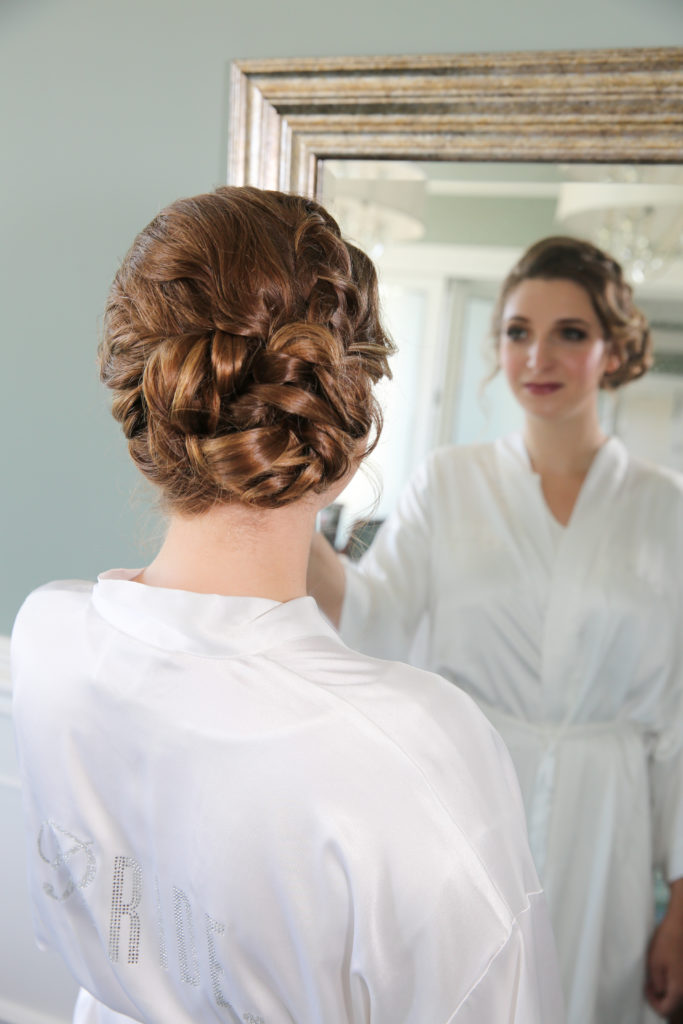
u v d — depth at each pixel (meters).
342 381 0.47
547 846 1.03
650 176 0.90
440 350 1.01
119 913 0.50
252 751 0.42
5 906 1.32
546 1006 0.49
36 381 1.21
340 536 1.07
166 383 0.43
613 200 0.92
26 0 1.12
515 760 1.04
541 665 1.02
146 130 1.10
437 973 0.41
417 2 0.97
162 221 0.47
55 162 1.14
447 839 0.41
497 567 1.03
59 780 0.49
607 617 1.00
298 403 0.44
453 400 1.01
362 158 0.99
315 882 0.41
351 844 0.40
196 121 1.07
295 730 0.42
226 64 1.05
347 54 1.00
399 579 1.06
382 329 0.54
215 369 0.43
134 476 1.19
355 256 0.52
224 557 0.47
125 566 1.22
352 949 0.42
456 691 0.47
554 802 1.02
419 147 0.96
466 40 0.96
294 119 0.99
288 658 0.44
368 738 0.42
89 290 1.16
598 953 1.03
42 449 1.23
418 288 1.00
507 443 1.01
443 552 1.04
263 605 0.46
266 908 0.43
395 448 1.04
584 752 1.01
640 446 0.96
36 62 1.13
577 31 0.92
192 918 0.46
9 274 1.20
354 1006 0.45
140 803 0.46
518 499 1.01
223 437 0.43
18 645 0.52
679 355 0.93
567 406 0.98
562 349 0.96
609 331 0.95
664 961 1.01
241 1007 0.47
